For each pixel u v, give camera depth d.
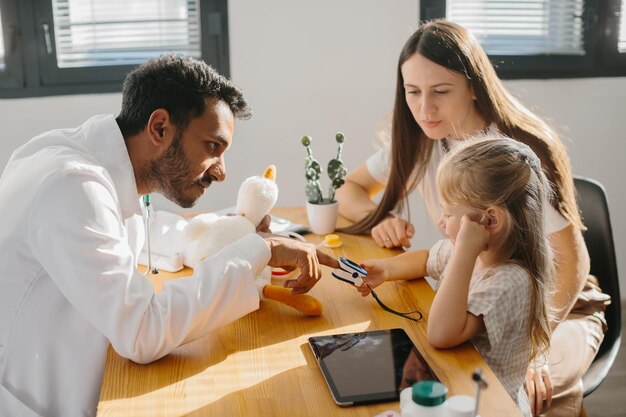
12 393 1.19
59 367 1.20
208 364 1.13
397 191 1.83
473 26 2.76
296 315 1.32
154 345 1.11
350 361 1.12
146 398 1.03
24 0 2.52
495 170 1.28
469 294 1.24
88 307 1.10
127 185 1.26
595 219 1.80
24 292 1.16
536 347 1.31
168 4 2.60
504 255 1.29
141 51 2.62
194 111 1.24
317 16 2.63
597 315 1.72
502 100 1.71
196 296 1.15
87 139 1.26
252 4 2.60
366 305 1.36
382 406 1.00
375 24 2.67
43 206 1.11
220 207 2.76
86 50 2.59
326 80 2.70
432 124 1.73
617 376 2.45
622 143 2.92
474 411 0.84
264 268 1.31
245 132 2.70
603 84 2.86
